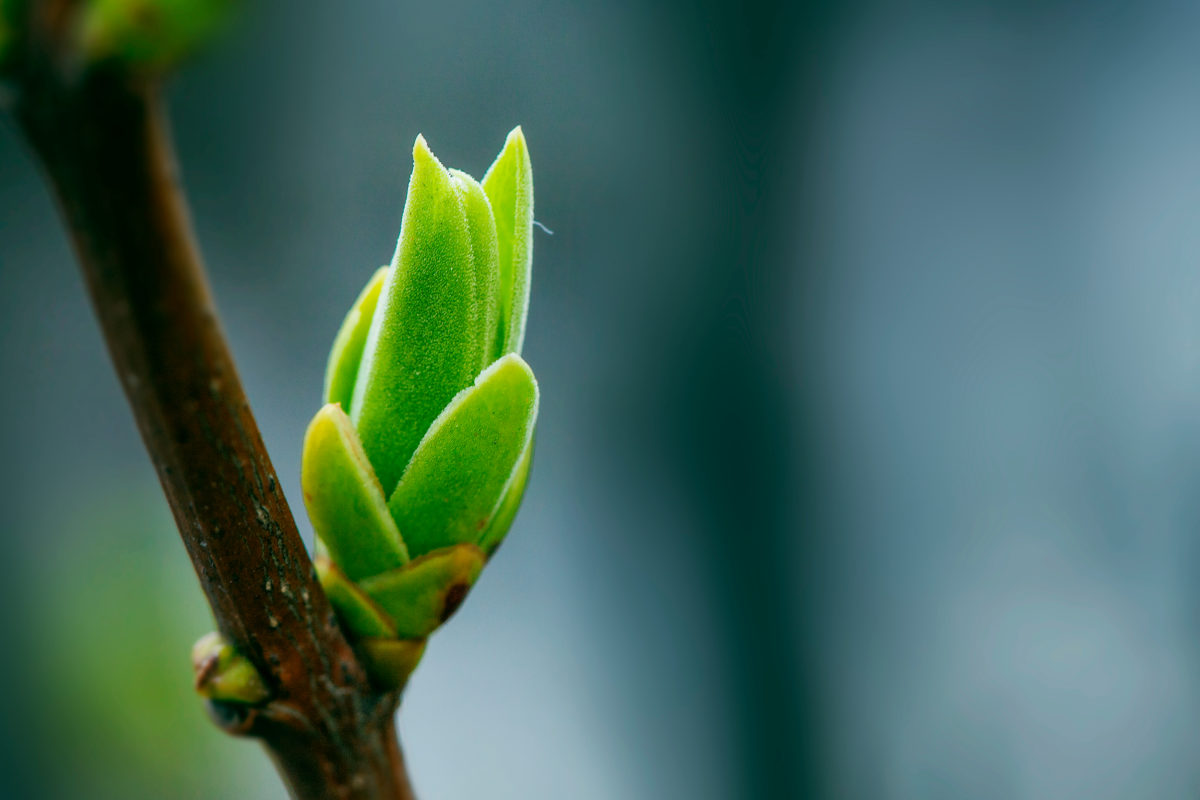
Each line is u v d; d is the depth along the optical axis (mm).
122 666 263
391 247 337
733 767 342
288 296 336
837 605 350
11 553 276
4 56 138
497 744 342
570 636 355
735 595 351
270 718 157
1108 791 333
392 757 160
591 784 340
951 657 348
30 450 306
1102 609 350
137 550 281
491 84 342
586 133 358
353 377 160
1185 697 338
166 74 139
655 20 357
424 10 327
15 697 257
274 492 152
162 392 147
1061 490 356
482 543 160
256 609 154
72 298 333
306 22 301
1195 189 356
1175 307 357
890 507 357
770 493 355
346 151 328
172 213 143
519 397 157
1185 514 348
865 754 341
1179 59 358
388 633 158
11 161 323
